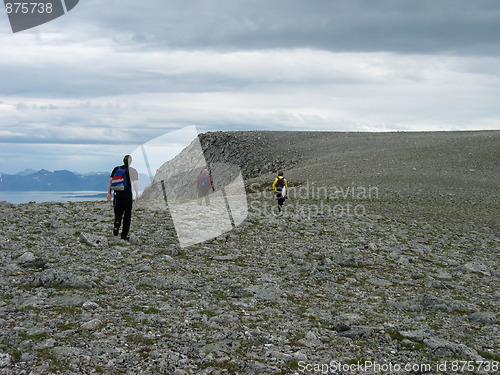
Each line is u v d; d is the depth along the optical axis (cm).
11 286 921
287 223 2155
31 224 1672
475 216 3173
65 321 739
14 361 579
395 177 5153
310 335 752
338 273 1319
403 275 1362
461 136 8412
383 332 804
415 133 9994
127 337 689
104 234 1571
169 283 1022
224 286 1066
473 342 792
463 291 1218
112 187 1489
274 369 609
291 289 1097
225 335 728
